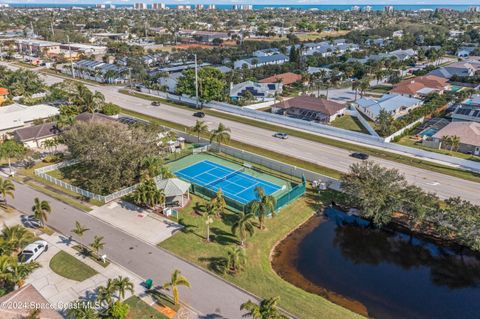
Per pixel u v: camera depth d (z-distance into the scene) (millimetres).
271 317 30984
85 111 90438
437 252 47844
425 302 39031
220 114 102875
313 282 41719
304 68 159500
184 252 44406
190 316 34781
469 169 68500
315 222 53875
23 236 43312
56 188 60125
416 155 74875
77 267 41312
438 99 107062
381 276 43156
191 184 59031
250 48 198750
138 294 37344
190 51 189625
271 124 94562
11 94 111438
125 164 58625
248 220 44875
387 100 105750
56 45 195625
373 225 53250
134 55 179625
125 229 48938
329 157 73312
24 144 73500
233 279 40188
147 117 98938
